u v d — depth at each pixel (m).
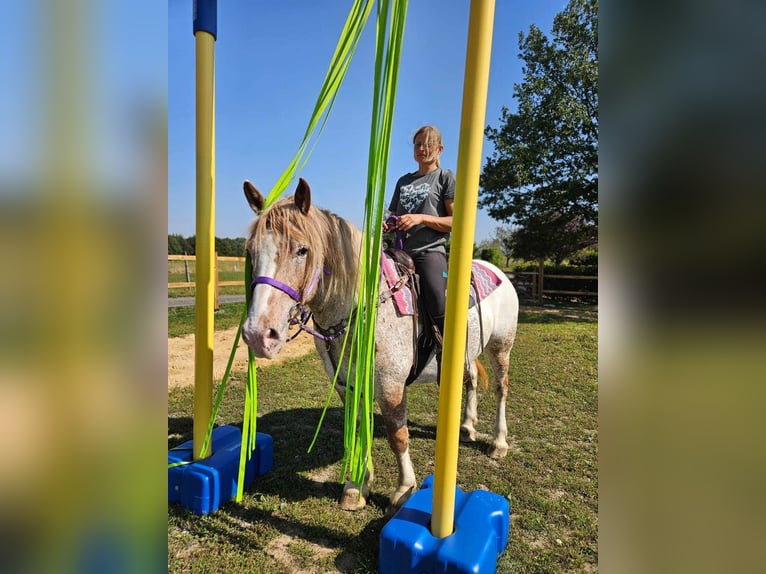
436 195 2.29
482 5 1.35
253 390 1.85
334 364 2.07
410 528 1.70
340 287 1.93
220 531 2.03
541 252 14.83
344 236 1.98
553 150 13.13
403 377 2.04
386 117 1.51
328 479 2.55
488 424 3.51
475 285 2.52
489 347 2.94
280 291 1.64
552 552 1.93
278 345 1.61
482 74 1.39
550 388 4.51
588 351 6.29
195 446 2.34
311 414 3.68
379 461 2.78
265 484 2.47
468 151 1.43
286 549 1.93
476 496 1.95
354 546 1.94
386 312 1.99
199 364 2.31
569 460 2.86
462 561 1.53
